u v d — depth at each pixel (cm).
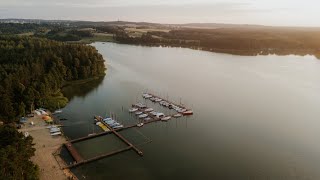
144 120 14888
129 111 16138
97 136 13025
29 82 17600
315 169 10488
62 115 15538
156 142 12525
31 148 10500
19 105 14662
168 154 11500
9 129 10038
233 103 17688
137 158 11219
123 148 11894
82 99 18475
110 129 13625
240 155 11419
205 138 12888
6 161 8019
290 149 11900
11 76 16850
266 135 13162
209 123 14575
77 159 10894
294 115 15650
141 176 10038
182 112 15862
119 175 10088
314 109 16600
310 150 11825
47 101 16875
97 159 11062
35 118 14712
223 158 11194
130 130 13775
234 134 13288
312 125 14262
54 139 12531
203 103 17688
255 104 17500
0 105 13875
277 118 15225
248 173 10225
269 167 10606
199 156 11338
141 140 12706
